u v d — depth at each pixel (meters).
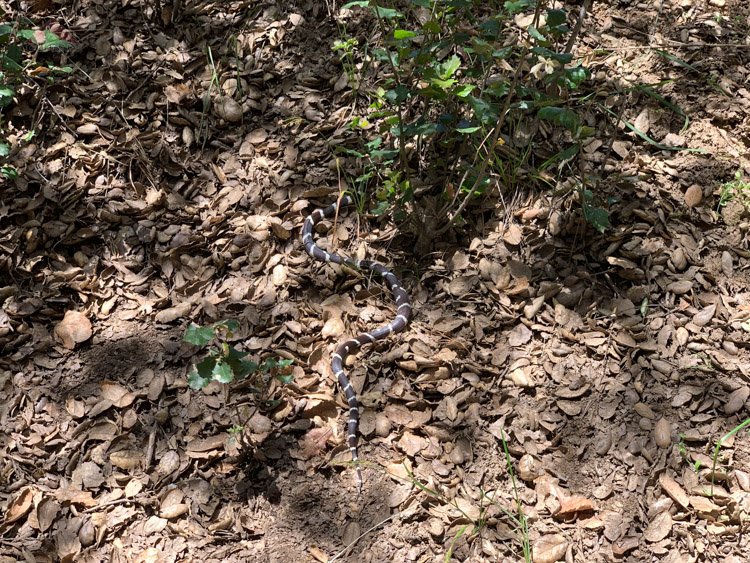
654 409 1.58
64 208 1.93
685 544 1.42
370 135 2.03
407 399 1.63
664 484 1.49
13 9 2.23
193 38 2.21
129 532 1.48
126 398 1.65
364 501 1.50
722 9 2.22
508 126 1.98
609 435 1.56
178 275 1.85
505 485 1.52
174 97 2.10
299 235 1.92
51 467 1.56
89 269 1.85
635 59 2.11
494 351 1.69
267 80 2.13
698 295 1.74
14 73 1.98
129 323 1.78
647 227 1.83
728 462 1.51
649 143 1.96
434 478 1.53
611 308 1.74
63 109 2.06
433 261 1.86
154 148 2.02
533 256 1.83
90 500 1.51
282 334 1.74
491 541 1.44
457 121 1.90
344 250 1.90
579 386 1.63
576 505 1.46
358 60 2.15
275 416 1.62
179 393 1.66
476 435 1.58
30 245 1.86
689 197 1.87
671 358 1.65
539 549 1.42
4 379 1.68
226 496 1.52
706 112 2.01
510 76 2.03
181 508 1.50
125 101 2.09
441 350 1.70
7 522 1.48
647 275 1.77
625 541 1.43
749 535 1.43
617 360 1.66
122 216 1.93
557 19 1.54
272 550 1.45
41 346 1.73
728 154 1.94
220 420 1.62
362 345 1.71
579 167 1.92
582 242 1.83
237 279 1.85
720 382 1.61
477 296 1.78
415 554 1.44
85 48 2.17
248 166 2.02
